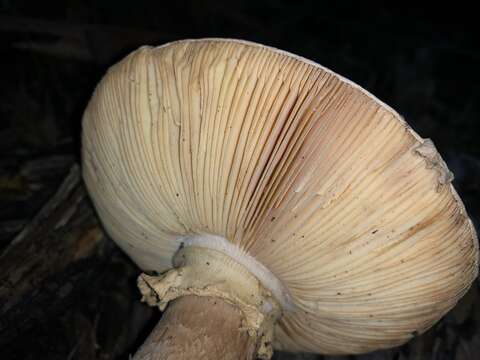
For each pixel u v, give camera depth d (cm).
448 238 10
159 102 10
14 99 25
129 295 18
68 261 16
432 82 33
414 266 11
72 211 16
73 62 27
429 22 38
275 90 9
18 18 25
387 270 11
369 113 9
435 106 32
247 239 11
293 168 10
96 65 26
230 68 9
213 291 12
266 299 12
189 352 11
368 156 9
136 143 11
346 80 9
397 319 12
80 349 16
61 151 22
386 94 33
